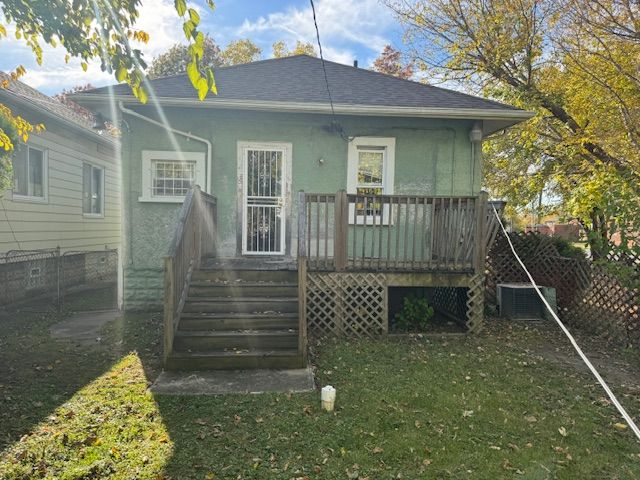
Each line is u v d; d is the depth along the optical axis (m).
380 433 3.34
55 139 10.04
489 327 7.03
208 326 5.21
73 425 3.41
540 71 12.14
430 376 4.59
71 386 4.23
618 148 10.41
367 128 7.96
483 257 6.38
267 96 7.56
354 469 2.86
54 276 9.56
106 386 4.23
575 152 10.77
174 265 4.81
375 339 6.09
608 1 9.55
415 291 8.01
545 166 12.46
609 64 9.84
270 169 7.89
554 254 7.97
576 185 9.80
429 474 2.82
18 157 8.80
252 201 7.88
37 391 4.09
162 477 2.74
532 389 4.30
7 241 8.42
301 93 7.87
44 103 9.91
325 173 7.93
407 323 6.70
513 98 12.03
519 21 11.85
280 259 7.50
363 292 6.29
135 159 7.68
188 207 5.73
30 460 2.91
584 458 3.06
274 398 3.93
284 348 5.03
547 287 7.81
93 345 5.65
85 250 11.47
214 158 7.78
